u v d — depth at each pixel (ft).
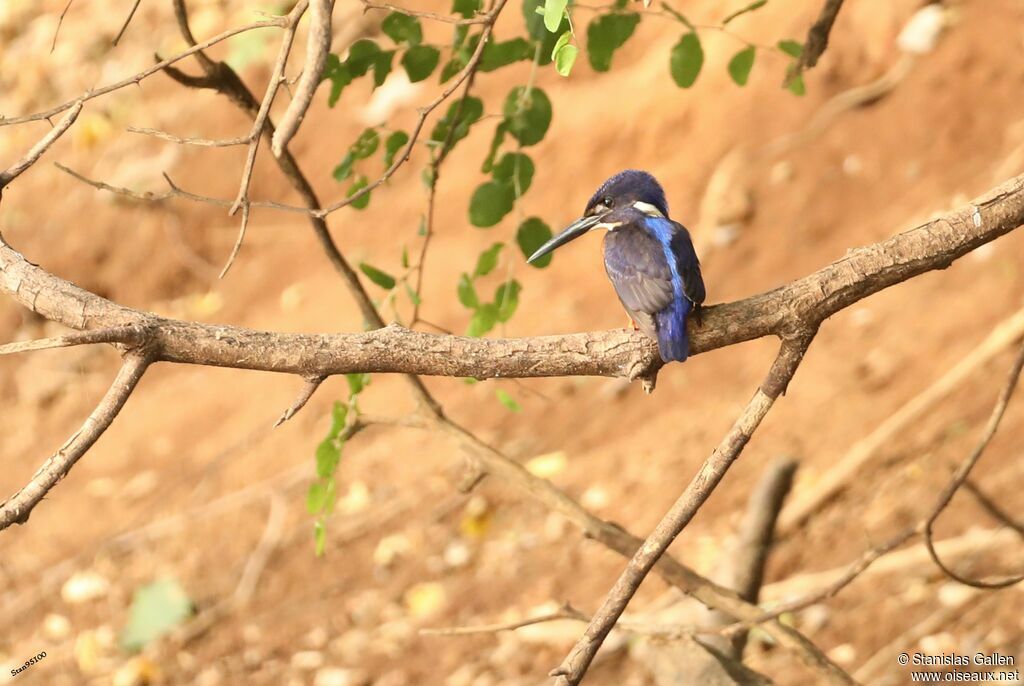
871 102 46.75
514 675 34.01
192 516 44.34
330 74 20.40
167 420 49.83
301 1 14.26
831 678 20.08
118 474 47.83
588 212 21.44
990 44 45.21
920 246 15.44
